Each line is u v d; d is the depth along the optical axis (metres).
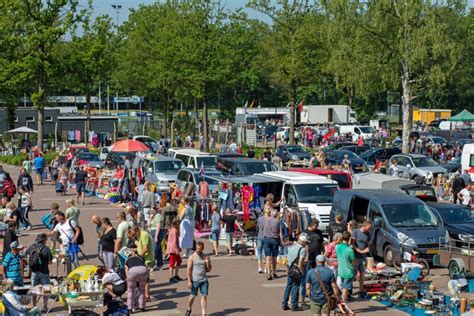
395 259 23.42
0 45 62.09
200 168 37.06
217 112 121.38
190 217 23.73
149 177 40.03
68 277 18.41
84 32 65.31
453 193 36.19
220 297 20.11
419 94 68.81
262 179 29.42
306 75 63.34
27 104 99.75
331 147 62.75
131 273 18.52
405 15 57.12
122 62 77.50
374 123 93.69
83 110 132.75
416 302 19.08
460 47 60.78
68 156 50.41
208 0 62.53
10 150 70.94
